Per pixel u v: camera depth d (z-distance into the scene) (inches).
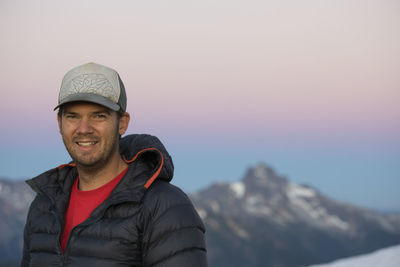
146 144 98.3
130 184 90.9
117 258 84.6
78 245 87.0
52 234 94.0
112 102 89.9
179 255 84.4
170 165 97.1
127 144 102.5
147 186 89.4
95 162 90.7
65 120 90.8
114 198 88.4
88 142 90.2
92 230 87.2
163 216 86.7
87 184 94.7
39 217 98.7
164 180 95.0
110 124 90.8
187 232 86.7
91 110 89.4
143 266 87.0
